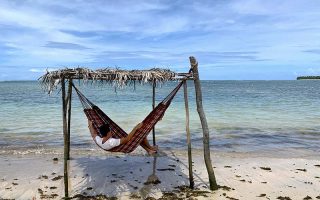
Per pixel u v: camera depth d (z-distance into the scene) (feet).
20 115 73.61
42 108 87.86
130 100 113.19
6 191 26.45
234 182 29.19
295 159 37.81
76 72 25.18
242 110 87.30
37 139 48.39
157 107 26.12
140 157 38.29
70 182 29.04
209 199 25.11
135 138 25.34
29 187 27.50
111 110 82.84
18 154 39.22
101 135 26.61
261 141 48.39
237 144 46.11
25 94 149.69
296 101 119.03
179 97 134.51
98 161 36.27
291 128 59.41
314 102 114.62
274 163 35.78
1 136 50.31
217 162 36.11
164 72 26.22
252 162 36.14
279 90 220.23
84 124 61.00
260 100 123.65
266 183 29.01
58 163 35.29
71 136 50.34
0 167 33.35
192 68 26.78
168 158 37.91
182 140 48.29
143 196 25.99
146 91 182.70
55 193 26.30
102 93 157.58
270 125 62.54
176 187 28.04
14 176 30.42
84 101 29.55
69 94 26.37
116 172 32.22
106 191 27.04
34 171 32.12
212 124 63.00
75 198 25.20
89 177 30.50
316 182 29.43
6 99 117.70
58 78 25.80
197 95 27.22
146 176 31.01
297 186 28.35
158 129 56.75
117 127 30.40
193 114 76.43
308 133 54.80
